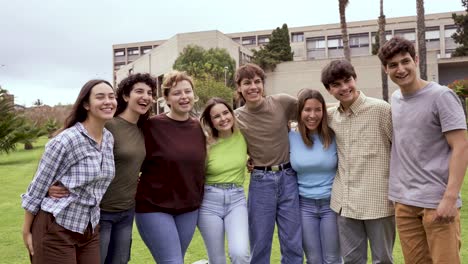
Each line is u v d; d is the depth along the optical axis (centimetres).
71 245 297
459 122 293
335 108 388
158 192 350
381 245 357
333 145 383
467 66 4950
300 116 386
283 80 5150
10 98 1955
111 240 346
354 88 357
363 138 354
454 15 4822
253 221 395
